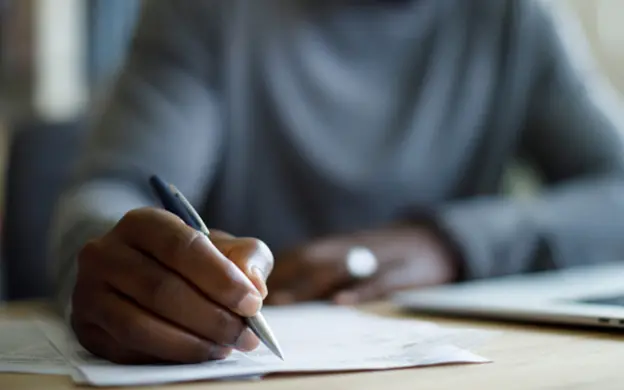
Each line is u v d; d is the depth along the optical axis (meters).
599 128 1.23
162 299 0.39
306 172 1.13
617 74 1.68
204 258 0.39
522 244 0.89
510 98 1.26
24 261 1.16
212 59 1.08
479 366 0.38
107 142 0.91
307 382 0.35
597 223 0.95
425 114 1.19
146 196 0.85
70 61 2.20
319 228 1.14
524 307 0.52
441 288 0.72
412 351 0.41
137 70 1.04
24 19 2.19
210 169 1.10
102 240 0.43
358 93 1.17
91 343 0.42
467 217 0.89
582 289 0.64
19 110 2.18
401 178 1.16
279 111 1.12
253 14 1.12
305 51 1.14
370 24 1.17
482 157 1.26
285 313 0.62
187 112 1.02
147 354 0.39
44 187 1.18
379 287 0.76
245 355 0.41
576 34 1.39
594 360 0.39
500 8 1.26
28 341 0.49
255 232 1.14
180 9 1.09
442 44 1.21
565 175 1.25
